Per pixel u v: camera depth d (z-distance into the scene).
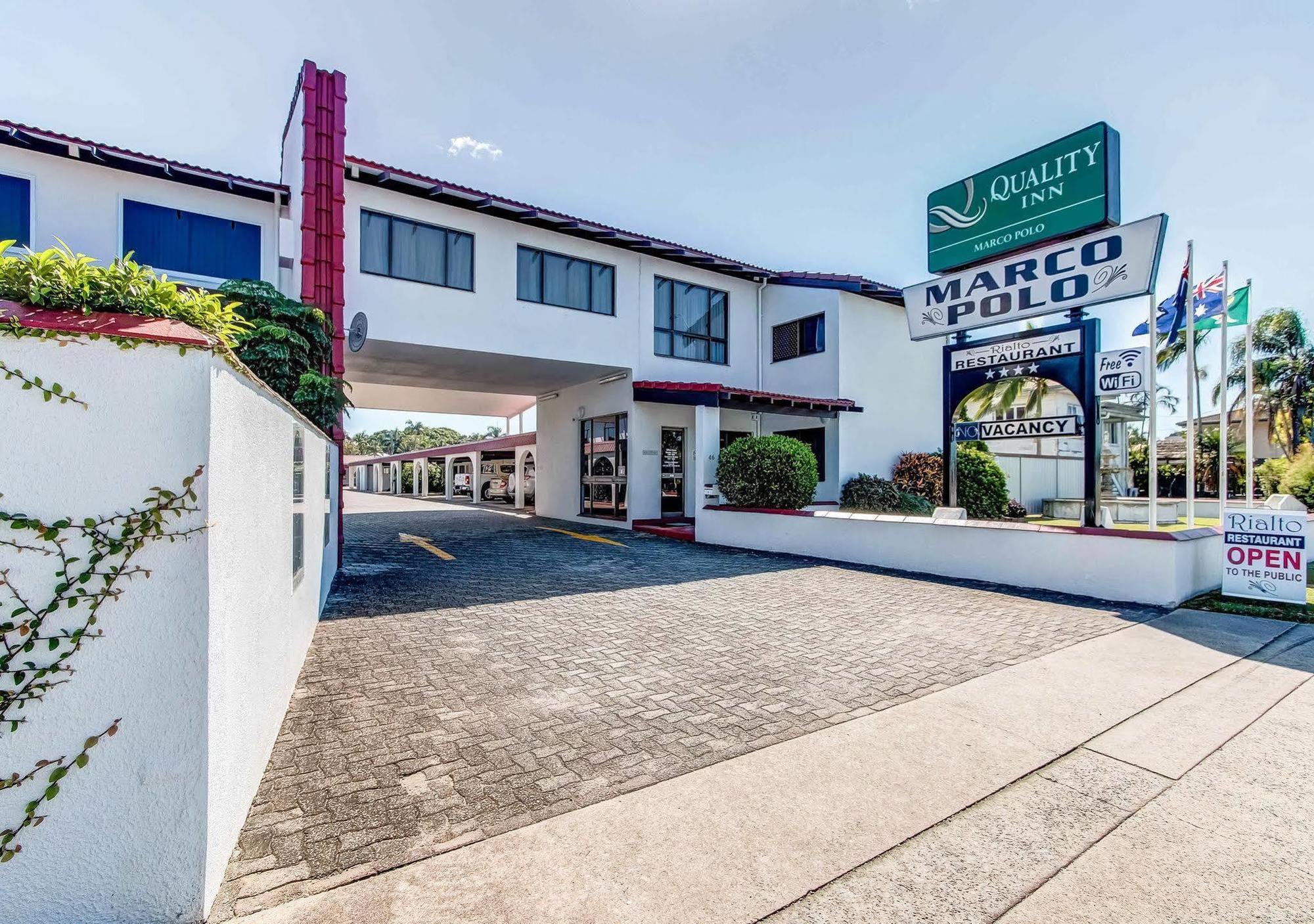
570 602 7.22
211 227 10.27
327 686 4.41
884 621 6.43
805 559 10.48
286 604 3.82
